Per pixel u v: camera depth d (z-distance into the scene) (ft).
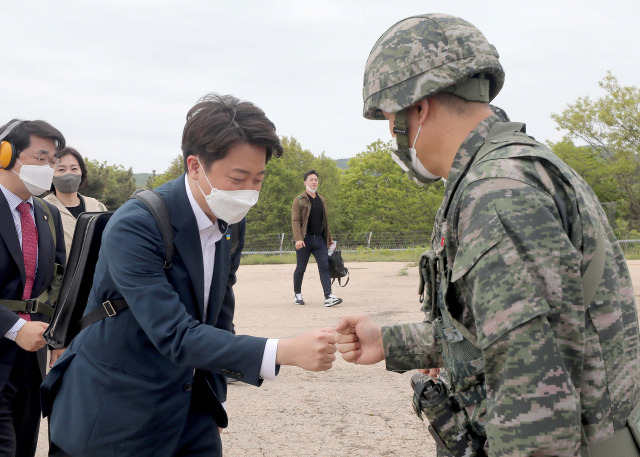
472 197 4.63
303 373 17.66
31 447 10.16
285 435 12.66
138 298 6.11
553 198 4.54
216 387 7.21
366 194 168.45
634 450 4.63
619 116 112.06
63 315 7.14
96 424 6.41
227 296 7.67
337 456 11.48
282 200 175.94
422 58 5.18
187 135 6.51
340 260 30.04
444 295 4.98
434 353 6.27
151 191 6.70
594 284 4.53
